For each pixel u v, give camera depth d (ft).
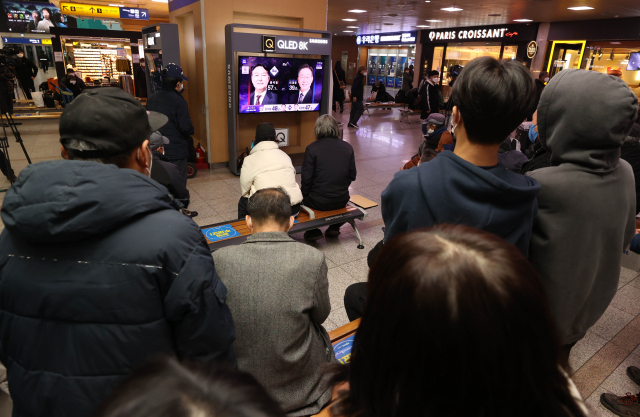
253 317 5.02
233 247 5.39
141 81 48.34
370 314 1.69
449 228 1.74
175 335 3.27
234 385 1.08
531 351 1.46
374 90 55.26
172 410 0.94
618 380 8.03
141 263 2.95
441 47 62.03
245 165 11.62
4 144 18.74
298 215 12.93
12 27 59.31
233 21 21.48
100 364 2.99
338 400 1.89
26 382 3.08
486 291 1.41
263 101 21.42
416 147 31.22
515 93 3.09
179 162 16.99
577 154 3.86
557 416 1.51
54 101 37.68
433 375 1.50
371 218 16.53
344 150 12.94
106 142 3.34
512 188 3.08
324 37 21.83
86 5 41.55
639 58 40.37
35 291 2.94
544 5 33.94
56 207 2.71
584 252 3.91
